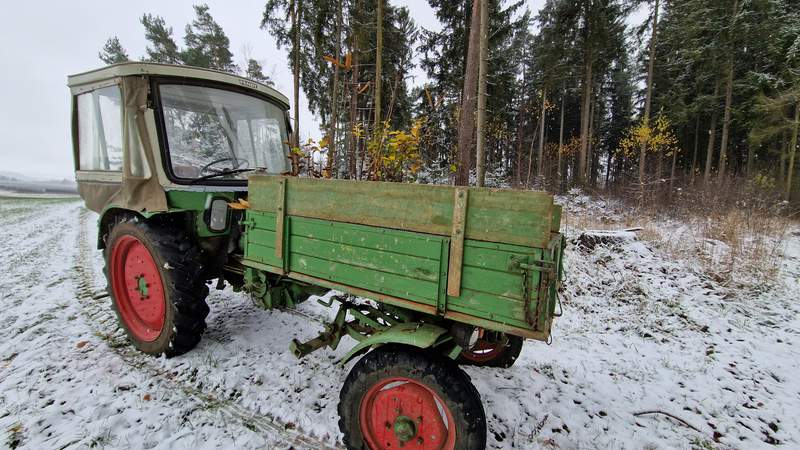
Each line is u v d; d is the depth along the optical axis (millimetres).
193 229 2742
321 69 15008
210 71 2840
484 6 6312
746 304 4508
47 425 2037
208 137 2910
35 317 3533
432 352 1735
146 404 2258
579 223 8836
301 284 2547
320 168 3855
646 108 15867
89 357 2807
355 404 1841
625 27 17016
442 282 1596
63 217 12188
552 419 2348
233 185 2938
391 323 2152
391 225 1723
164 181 2568
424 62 13938
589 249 6047
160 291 2781
